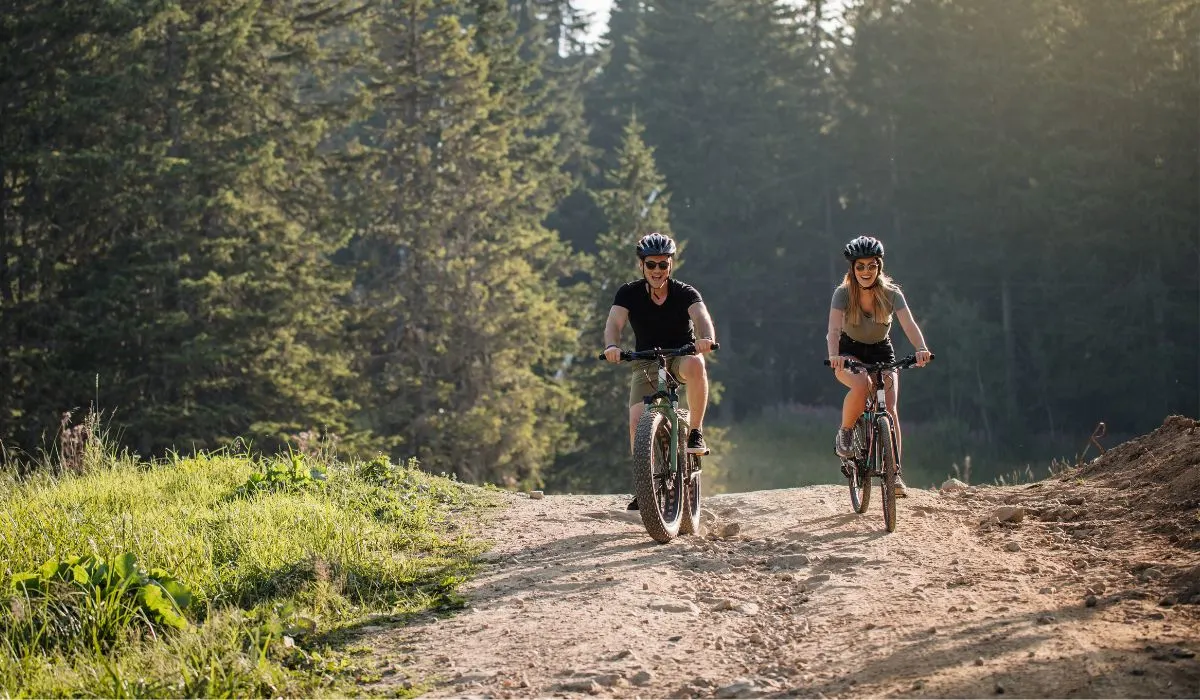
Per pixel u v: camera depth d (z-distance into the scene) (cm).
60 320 3133
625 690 603
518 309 4525
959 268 6756
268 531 971
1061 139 6456
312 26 4531
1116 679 505
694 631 705
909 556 843
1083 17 6412
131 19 3231
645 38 8119
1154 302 6044
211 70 3519
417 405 4269
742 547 965
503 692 608
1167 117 6253
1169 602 634
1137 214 6178
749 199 7456
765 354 7544
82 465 1358
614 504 1247
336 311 3909
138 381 3016
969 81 6638
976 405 6400
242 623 728
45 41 3391
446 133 4669
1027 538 884
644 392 1005
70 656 699
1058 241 6350
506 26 5556
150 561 888
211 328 3200
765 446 6444
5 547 902
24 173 3200
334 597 815
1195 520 829
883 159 7231
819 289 7581
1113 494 1002
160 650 679
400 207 4600
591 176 8400
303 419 3325
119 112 3338
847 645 638
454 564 942
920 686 539
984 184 6631
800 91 7881
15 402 3139
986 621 635
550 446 4572
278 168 3553
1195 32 6303
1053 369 6316
